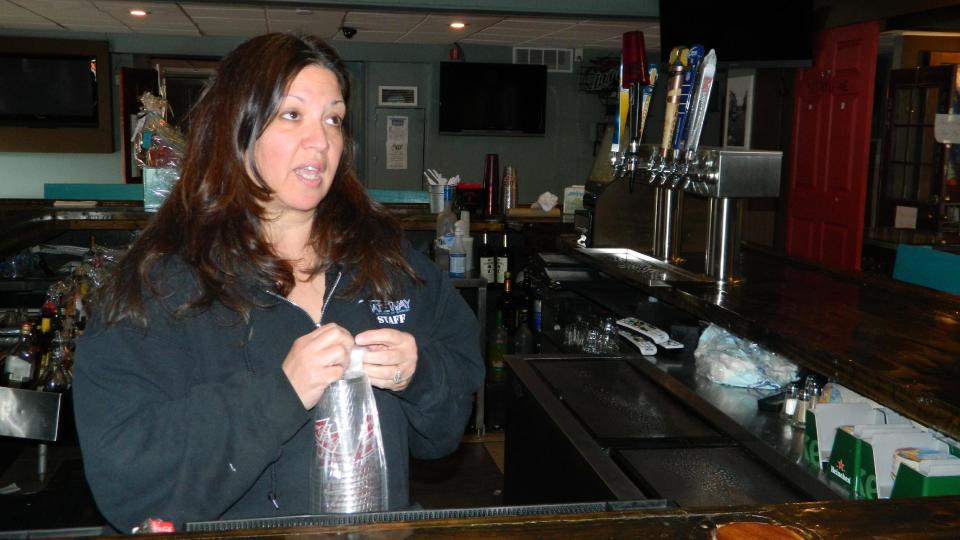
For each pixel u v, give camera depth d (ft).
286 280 3.78
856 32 17.44
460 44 30.66
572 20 23.38
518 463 7.39
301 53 3.73
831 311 6.60
